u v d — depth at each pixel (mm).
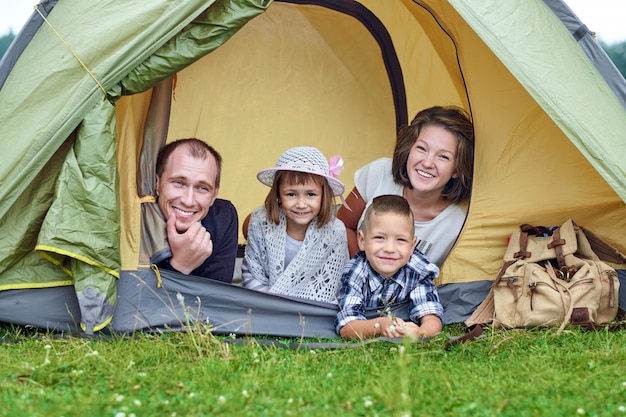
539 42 3732
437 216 4320
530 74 3617
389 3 4625
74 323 3600
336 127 4918
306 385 2652
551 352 3236
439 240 4289
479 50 4152
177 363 3039
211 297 3779
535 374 2826
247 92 4852
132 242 3736
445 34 4312
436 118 4309
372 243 3861
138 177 3859
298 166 3875
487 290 4145
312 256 3988
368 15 4723
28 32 3641
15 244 3496
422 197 4352
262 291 3824
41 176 3506
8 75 3600
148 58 3477
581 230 4043
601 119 3691
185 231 3883
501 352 3336
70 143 3498
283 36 4867
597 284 3787
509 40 3650
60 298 3621
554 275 3848
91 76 3408
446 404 2408
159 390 2590
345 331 3748
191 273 3969
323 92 4922
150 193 3871
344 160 4891
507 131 4199
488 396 2496
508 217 4180
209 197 3951
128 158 3838
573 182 4137
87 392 2520
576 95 3684
